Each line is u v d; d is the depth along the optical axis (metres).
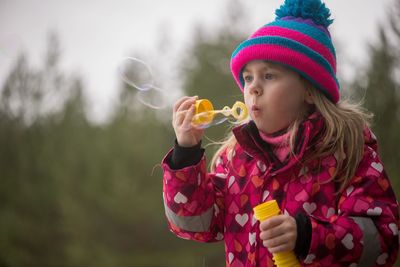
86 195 17.30
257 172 1.83
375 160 1.73
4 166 20.88
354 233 1.54
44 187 19.69
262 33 1.87
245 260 1.79
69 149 19.62
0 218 19.11
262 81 1.84
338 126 1.75
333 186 1.70
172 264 16.56
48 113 21.84
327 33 1.95
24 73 21.55
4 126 21.33
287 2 1.97
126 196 16.80
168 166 1.83
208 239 1.93
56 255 19.16
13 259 18.70
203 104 1.85
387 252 1.57
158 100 14.65
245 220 1.82
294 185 1.74
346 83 6.84
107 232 17.09
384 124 6.11
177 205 1.81
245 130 1.85
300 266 1.55
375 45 6.68
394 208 1.64
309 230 1.51
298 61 1.80
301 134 1.75
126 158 17.12
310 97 1.85
